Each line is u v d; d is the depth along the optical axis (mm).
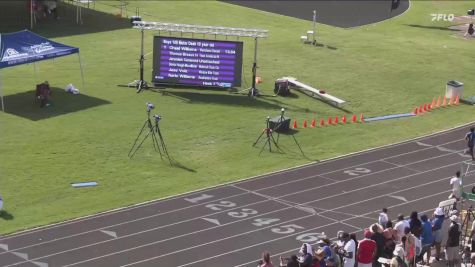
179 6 72438
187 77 48906
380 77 53406
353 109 47281
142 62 48688
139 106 45594
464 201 32469
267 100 47781
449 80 53656
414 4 79938
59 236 30312
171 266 28156
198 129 42406
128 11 68938
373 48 60406
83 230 30906
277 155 39562
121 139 40406
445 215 29297
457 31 69250
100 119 43125
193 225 31641
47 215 32125
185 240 30297
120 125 42312
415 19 73375
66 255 28781
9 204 32938
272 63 55031
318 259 24594
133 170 37000
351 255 25203
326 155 39844
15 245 29453
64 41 58250
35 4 63000
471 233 28312
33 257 28547
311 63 55625
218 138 41312
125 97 47094
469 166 37625
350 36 64125
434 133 43906
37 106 44594
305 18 71562
